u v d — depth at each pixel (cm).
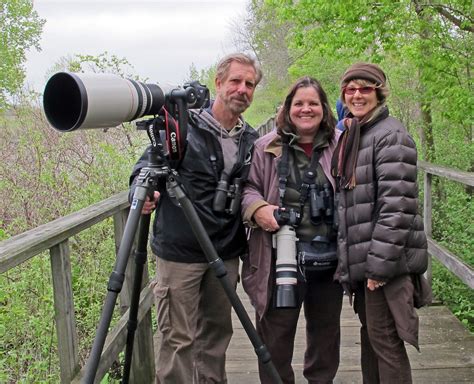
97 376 226
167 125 195
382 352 234
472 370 319
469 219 503
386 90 227
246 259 256
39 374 292
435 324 394
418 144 748
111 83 168
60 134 542
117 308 387
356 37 614
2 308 311
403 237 214
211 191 235
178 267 237
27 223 472
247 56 229
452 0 559
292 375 263
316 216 237
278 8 689
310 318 263
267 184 243
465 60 567
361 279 227
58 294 206
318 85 238
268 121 1409
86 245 425
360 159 225
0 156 527
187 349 240
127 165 553
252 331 203
